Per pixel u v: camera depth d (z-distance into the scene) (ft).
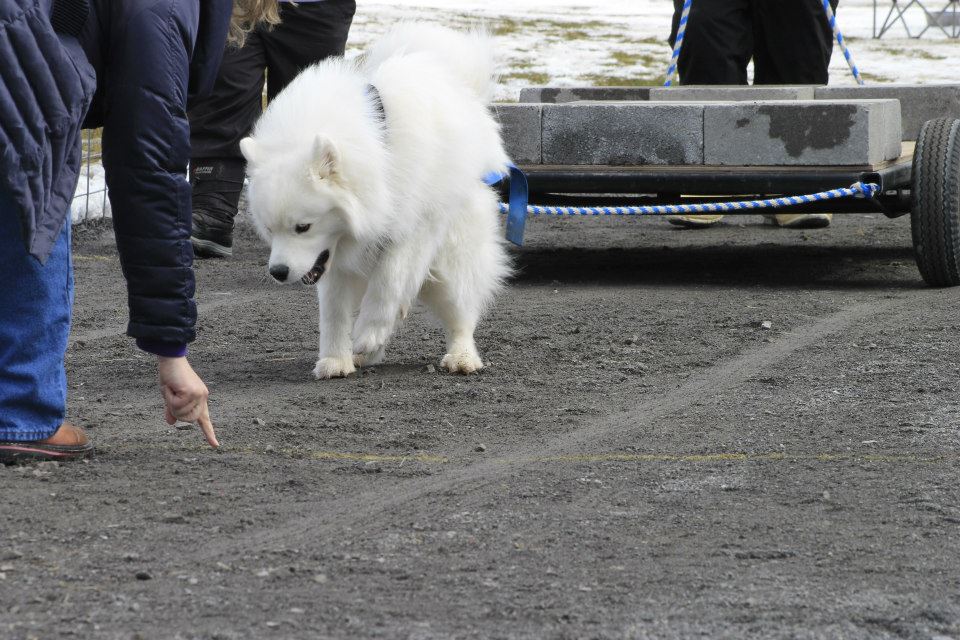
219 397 17.54
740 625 9.38
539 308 24.75
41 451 13.53
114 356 20.49
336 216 17.35
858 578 10.36
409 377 18.93
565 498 12.72
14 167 11.15
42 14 11.14
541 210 27.30
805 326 22.56
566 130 27.20
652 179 26.58
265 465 13.83
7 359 13.25
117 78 11.96
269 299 26.53
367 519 11.96
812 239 34.81
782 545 11.21
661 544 11.24
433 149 18.15
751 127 26.17
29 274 13.00
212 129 31.63
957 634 9.25
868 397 17.26
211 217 31.86
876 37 109.29
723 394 17.67
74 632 9.16
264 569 10.52
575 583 10.23
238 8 15.85
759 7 35.24
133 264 12.32
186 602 9.75
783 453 14.47
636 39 100.68
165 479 13.16
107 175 12.21
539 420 16.28
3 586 10.02
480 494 12.86
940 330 21.74
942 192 25.38
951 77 77.77
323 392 17.85
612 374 19.11
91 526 11.54
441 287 19.26
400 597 9.91
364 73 18.98
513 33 100.22
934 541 11.28
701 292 26.43
